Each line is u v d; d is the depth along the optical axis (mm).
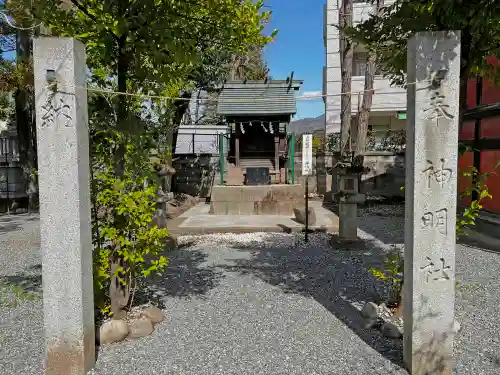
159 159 6262
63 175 2590
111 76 3680
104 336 3188
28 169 11734
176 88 4598
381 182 13250
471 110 7738
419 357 2662
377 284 4773
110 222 3428
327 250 6609
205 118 17031
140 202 3361
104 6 3064
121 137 3375
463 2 2938
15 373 2785
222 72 12672
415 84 2553
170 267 5641
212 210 10250
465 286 4602
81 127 2658
